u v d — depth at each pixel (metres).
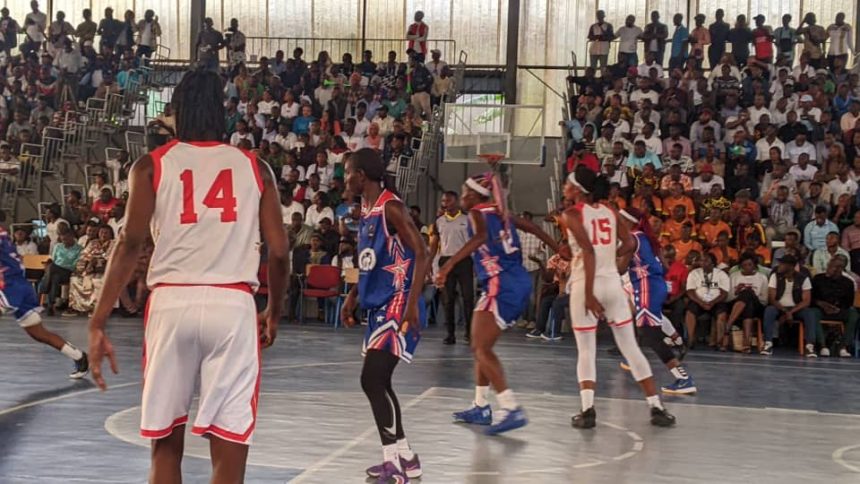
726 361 12.97
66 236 16.92
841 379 11.39
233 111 20.69
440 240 13.80
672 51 21.02
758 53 20.53
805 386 10.70
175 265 3.93
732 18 22.16
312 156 19.06
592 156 17.19
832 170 16.73
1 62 23.38
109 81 21.73
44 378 9.66
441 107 20.48
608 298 7.85
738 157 17.25
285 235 4.10
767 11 22.02
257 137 20.12
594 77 20.58
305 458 6.45
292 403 8.55
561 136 20.31
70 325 15.01
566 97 20.67
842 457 6.95
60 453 6.46
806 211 16.16
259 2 24.03
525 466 6.39
